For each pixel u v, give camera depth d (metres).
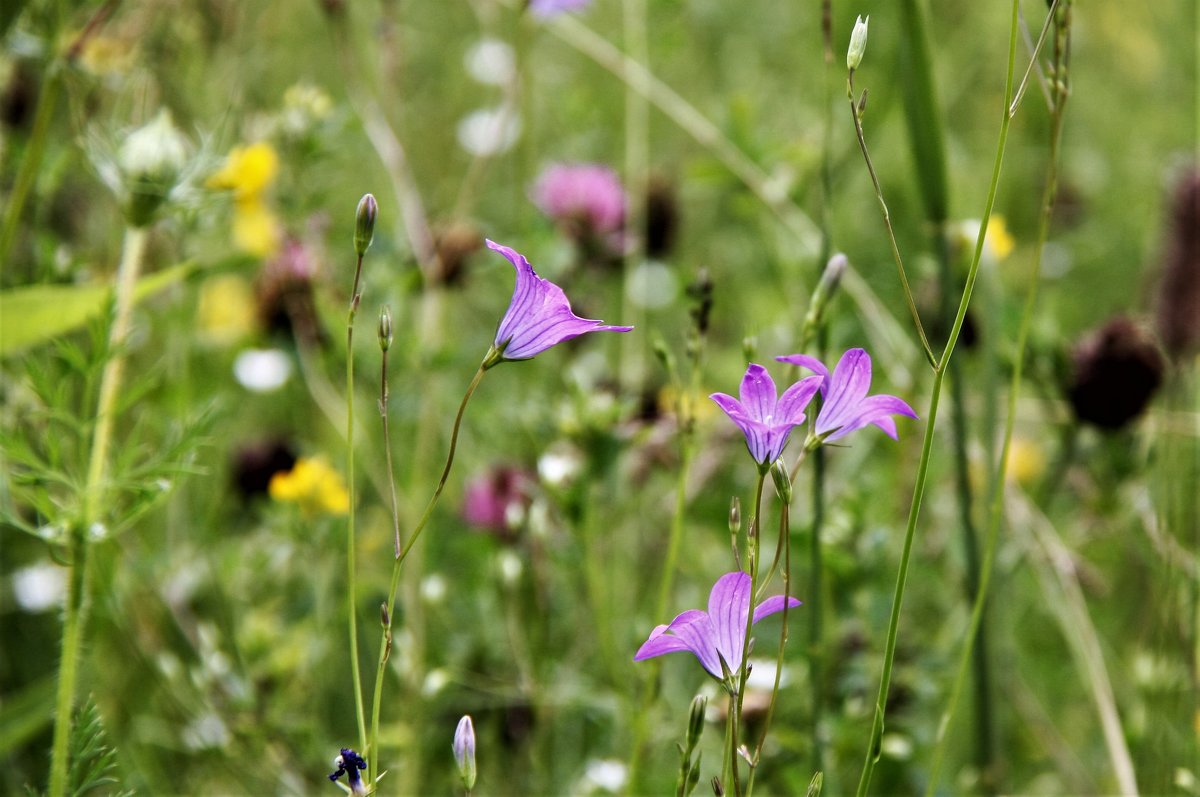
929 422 1.03
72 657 1.10
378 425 1.34
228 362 1.39
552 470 1.23
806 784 1.20
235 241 1.37
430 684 1.23
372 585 1.31
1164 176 1.36
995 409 1.20
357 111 1.35
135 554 1.31
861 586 1.25
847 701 1.24
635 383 1.36
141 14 1.32
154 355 1.38
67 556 1.11
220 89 1.38
